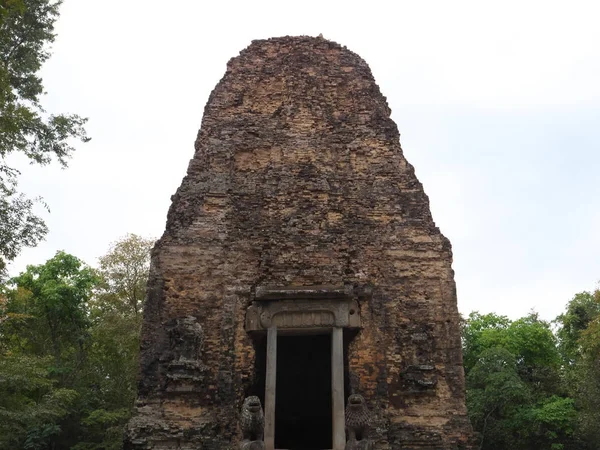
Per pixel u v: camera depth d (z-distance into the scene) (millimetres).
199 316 13695
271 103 17094
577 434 35125
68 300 35406
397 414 12898
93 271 37531
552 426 35812
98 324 33938
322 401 19016
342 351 13180
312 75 17562
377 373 13133
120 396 32781
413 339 13570
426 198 15469
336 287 13711
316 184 15430
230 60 17875
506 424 36031
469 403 36969
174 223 14703
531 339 43719
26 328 34906
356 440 11844
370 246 14680
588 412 32906
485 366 37688
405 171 15922
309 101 17031
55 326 35875
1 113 15922
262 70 17703
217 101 16984
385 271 14359
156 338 13344
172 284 13930
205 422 12539
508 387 35719
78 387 33344
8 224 20156
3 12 13203
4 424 25203
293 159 15969
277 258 14312
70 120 20984
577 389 33938
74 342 36188
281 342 19422
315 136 16422
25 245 20516
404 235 14828
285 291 13477
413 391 13023
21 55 20859
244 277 14141
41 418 27047
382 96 17547
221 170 15641
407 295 14125
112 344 33156
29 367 26453
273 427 12438
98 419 29859
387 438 12414
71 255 37375
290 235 14641
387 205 15281
